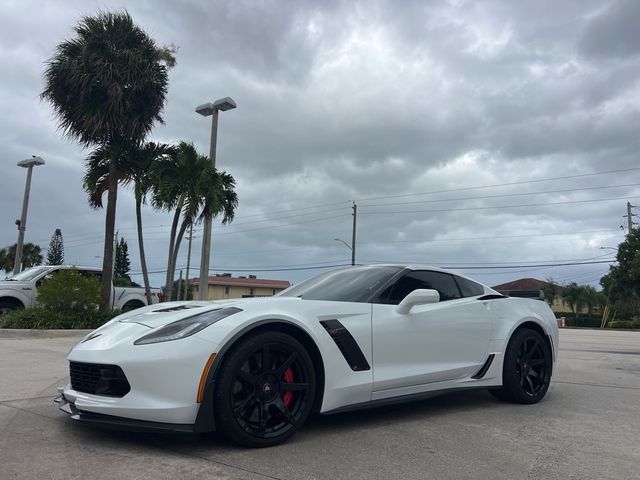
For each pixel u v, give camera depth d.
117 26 12.59
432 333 4.41
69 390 3.55
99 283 12.19
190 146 13.68
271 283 67.62
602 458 3.38
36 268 13.52
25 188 21.98
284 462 3.13
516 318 5.15
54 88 12.31
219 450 3.29
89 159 13.37
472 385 4.71
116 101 12.09
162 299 15.33
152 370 3.16
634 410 4.85
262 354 3.42
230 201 14.88
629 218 48.62
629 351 11.75
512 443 3.69
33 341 9.68
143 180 13.38
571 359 9.40
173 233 13.81
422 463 3.21
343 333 3.85
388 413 4.53
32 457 3.11
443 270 4.99
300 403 3.57
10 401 4.63
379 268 4.78
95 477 2.80
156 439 3.48
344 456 3.29
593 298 53.19
